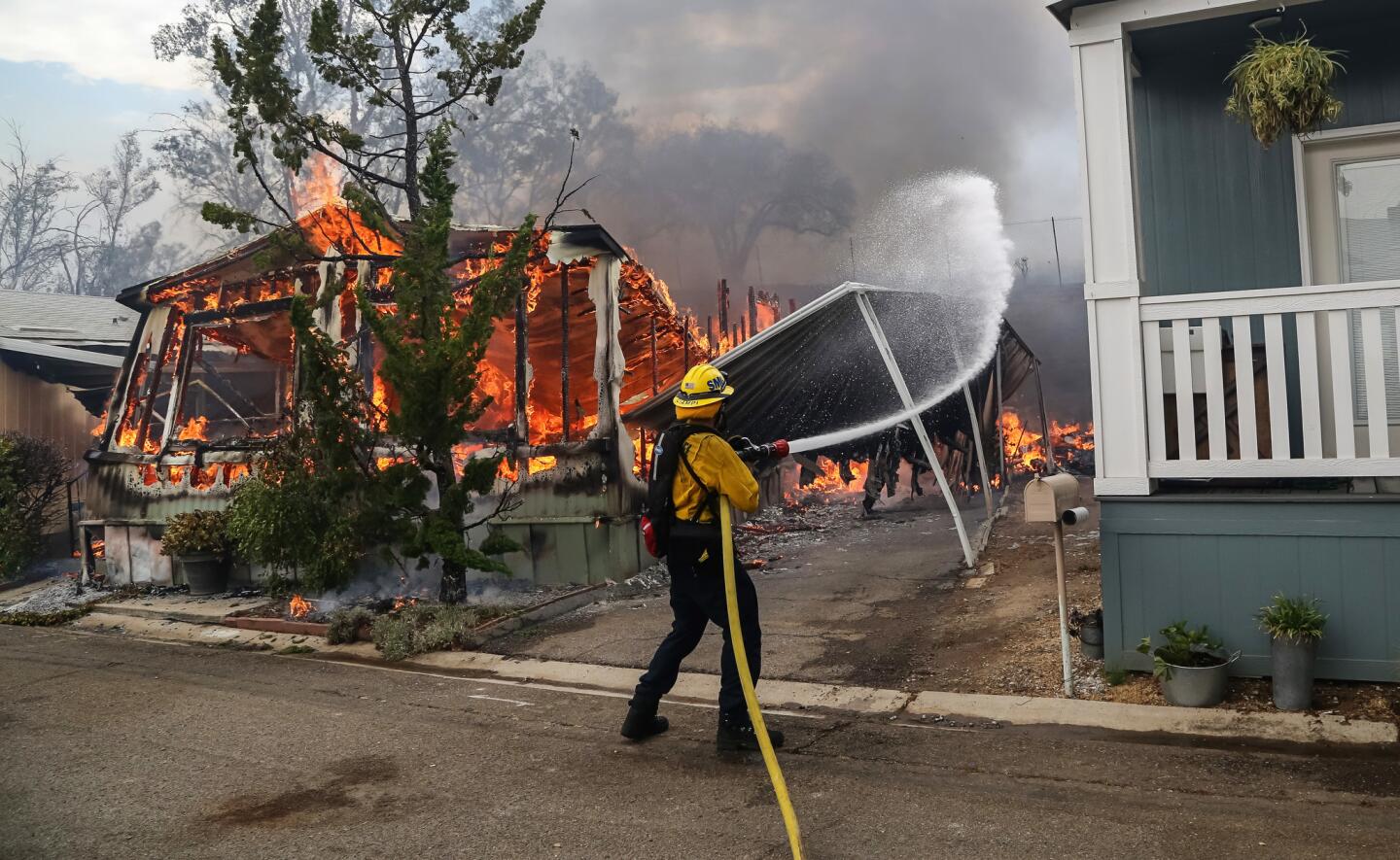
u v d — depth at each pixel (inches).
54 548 520.1
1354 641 199.3
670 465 187.2
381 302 394.9
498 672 266.8
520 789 173.6
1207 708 195.6
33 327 617.3
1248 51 261.0
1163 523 212.5
